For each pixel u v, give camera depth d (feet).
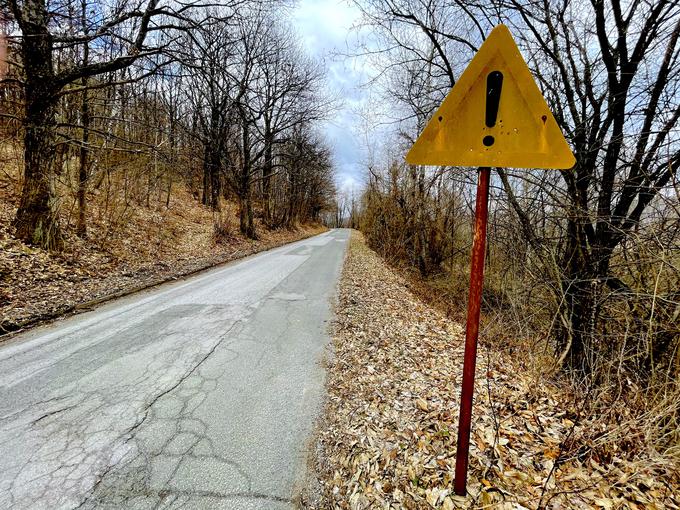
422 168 41.50
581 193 12.19
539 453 7.97
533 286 13.50
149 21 27.04
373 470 7.86
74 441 8.57
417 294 30.32
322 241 83.76
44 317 17.17
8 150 31.07
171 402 10.53
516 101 5.36
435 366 13.48
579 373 11.56
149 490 7.20
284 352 14.65
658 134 10.44
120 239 33.06
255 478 7.70
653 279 10.07
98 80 32.14
